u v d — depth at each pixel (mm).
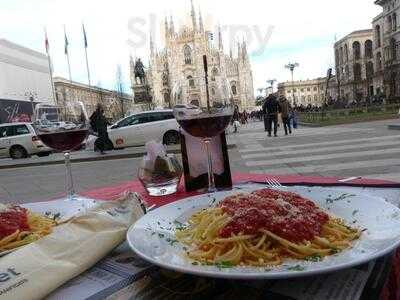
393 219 941
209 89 1546
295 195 1034
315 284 797
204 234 919
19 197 7297
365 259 776
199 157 1713
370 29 83625
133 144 15633
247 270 784
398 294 1014
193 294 809
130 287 833
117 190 1894
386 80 71750
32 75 63781
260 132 21109
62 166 12383
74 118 1832
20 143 17281
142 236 968
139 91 64750
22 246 924
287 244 844
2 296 723
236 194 1075
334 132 15891
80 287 838
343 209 1097
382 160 7520
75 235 922
